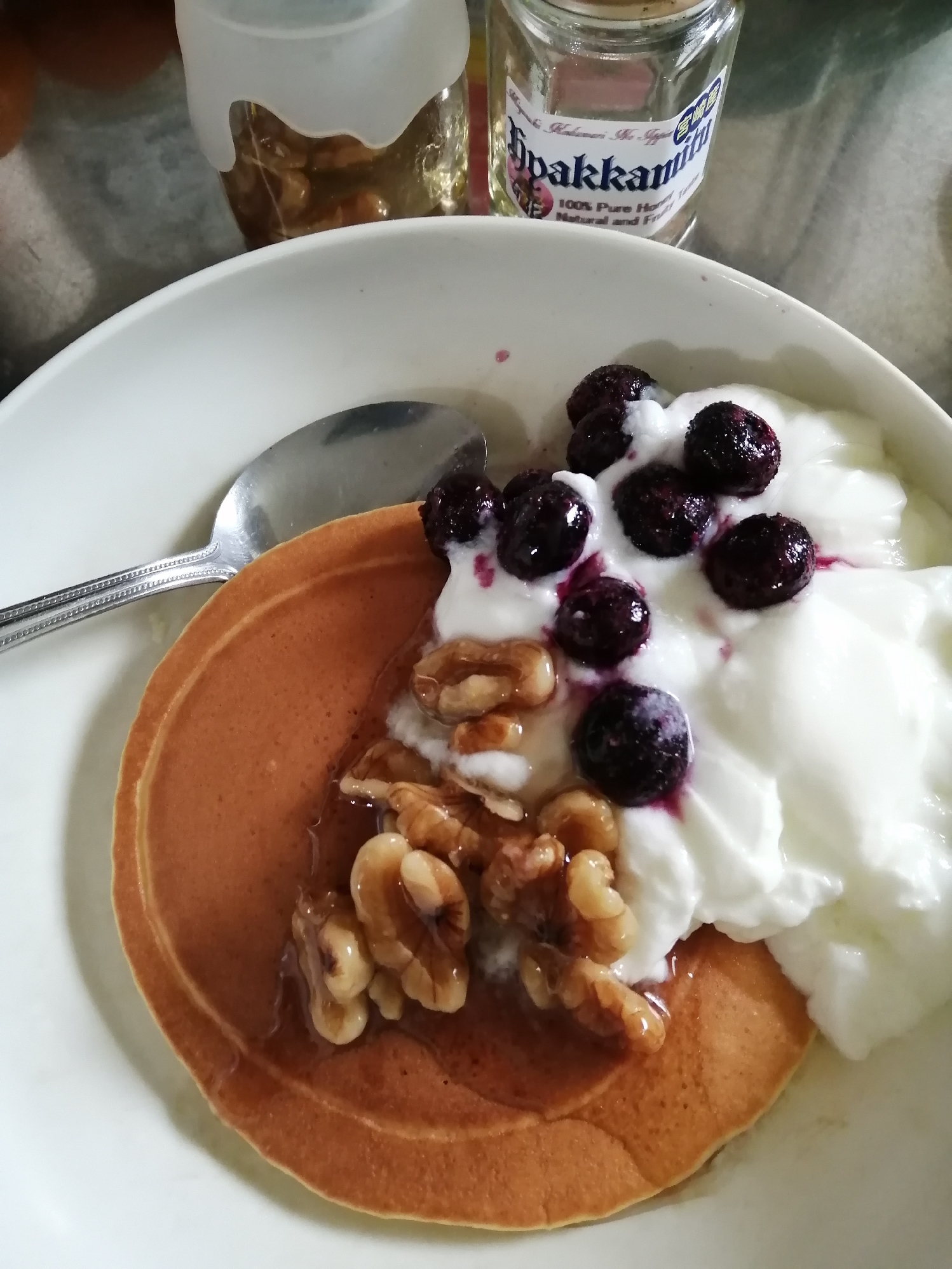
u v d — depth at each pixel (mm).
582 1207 161
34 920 180
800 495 177
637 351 201
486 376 208
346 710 190
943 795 165
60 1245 156
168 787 189
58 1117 167
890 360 223
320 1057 172
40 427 186
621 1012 159
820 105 254
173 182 248
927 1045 161
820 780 161
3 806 184
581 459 186
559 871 162
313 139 200
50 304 236
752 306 187
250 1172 168
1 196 246
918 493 183
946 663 170
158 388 195
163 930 181
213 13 180
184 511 203
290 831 184
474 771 170
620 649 165
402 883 164
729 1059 165
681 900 161
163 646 200
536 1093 167
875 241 237
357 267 193
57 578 194
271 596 197
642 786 161
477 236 190
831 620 166
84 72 253
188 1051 174
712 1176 162
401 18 185
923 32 260
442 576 198
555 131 189
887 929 162
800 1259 152
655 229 208
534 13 182
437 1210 162
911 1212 150
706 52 189
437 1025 171
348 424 207
